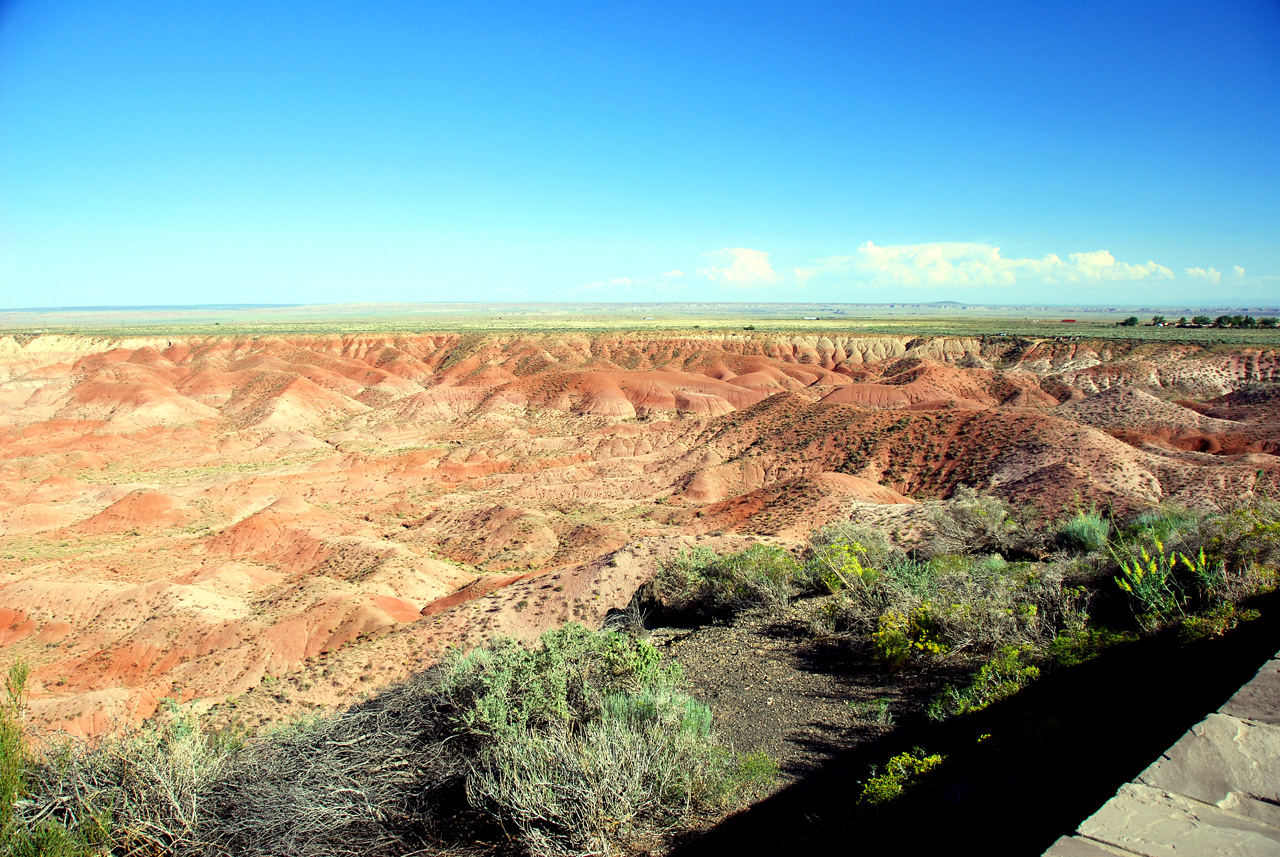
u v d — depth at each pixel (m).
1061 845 3.63
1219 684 6.18
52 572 43.91
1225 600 8.12
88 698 23.73
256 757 7.79
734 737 8.68
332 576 41.81
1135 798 3.99
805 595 14.97
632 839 6.57
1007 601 10.66
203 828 7.11
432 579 41.78
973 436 46.72
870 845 5.52
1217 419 51.72
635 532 44.41
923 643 10.09
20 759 7.58
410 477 68.06
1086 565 12.05
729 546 27.09
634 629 15.76
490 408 98.12
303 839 6.92
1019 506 29.67
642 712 7.71
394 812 7.11
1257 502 15.02
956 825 5.38
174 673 30.09
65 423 89.81
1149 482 33.12
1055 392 84.12
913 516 26.89
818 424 57.31
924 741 7.72
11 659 32.78
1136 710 6.29
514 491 61.03
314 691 21.62
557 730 7.42
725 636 12.77
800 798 7.00
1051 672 8.16
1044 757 5.99
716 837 6.51
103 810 6.98
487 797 6.96
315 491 64.25
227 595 39.19
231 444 85.81
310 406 102.56
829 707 9.26
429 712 8.30
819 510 36.41
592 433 78.06
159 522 55.06
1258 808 3.76
